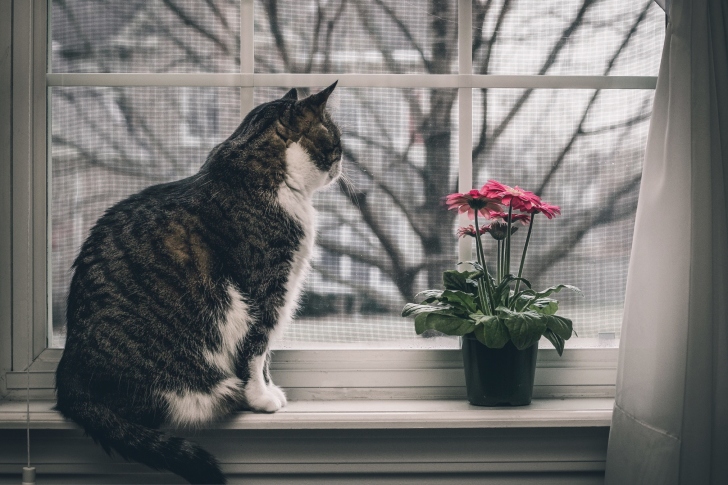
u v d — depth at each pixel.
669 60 1.28
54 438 1.36
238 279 1.32
